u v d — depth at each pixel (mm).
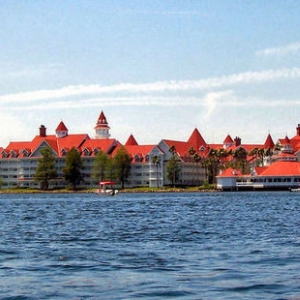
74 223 92125
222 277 39594
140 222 92688
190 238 64938
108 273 41625
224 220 95500
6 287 37281
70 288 36844
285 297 33906
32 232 75312
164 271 42094
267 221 91938
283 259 46906
